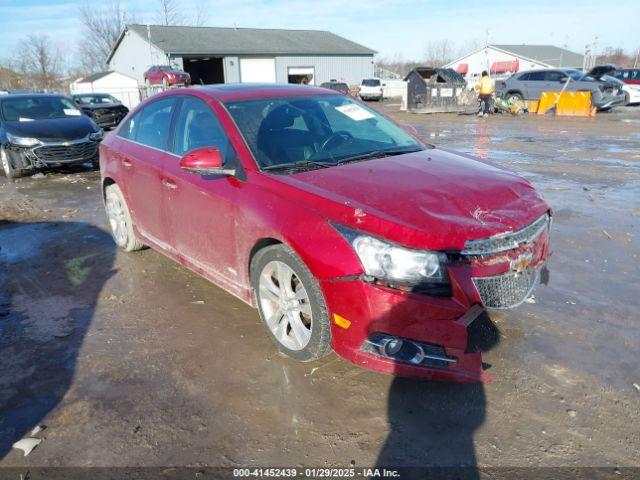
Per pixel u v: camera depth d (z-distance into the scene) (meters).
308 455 2.57
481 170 3.54
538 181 8.41
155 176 4.36
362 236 2.75
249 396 3.03
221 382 3.17
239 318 3.98
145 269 5.04
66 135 10.07
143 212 4.75
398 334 2.72
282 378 3.19
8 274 5.06
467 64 61.19
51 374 3.33
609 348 3.38
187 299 4.34
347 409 2.89
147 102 4.93
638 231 5.68
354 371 3.23
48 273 5.04
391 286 2.70
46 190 9.11
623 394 2.93
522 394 2.96
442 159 3.77
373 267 2.71
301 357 3.21
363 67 49.16
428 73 25.97
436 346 2.72
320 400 2.97
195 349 3.55
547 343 3.45
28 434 2.78
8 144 9.91
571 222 6.07
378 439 2.66
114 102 22.44
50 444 2.71
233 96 4.06
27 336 3.81
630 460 2.47
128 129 5.11
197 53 40.28
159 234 4.57
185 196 3.97
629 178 8.50
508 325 3.69
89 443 2.71
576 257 4.96
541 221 3.17
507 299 2.86
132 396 3.07
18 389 3.18
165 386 3.15
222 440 2.69
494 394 2.96
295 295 3.15
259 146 3.62
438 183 3.18
